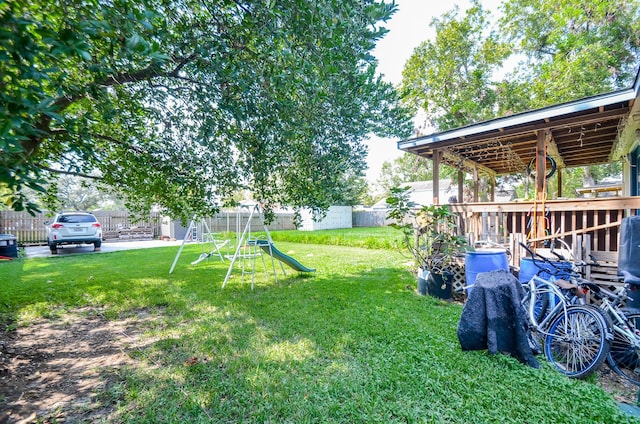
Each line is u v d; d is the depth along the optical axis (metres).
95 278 5.80
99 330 3.29
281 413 1.84
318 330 3.13
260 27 2.14
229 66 2.33
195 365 2.43
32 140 1.77
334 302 4.14
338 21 2.10
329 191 3.73
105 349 2.81
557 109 4.19
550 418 1.75
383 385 2.11
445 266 4.37
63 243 9.71
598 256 3.70
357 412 1.83
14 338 3.08
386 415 1.80
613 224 3.63
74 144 2.16
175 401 1.97
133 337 3.09
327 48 2.23
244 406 1.91
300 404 1.91
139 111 3.10
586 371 2.32
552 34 12.34
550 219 4.39
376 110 3.53
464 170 9.79
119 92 2.79
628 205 3.53
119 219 15.74
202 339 2.95
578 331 2.45
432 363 2.40
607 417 1.75
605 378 2.38
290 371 2.32
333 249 10.66
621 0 10.91
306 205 3.98
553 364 2.47
